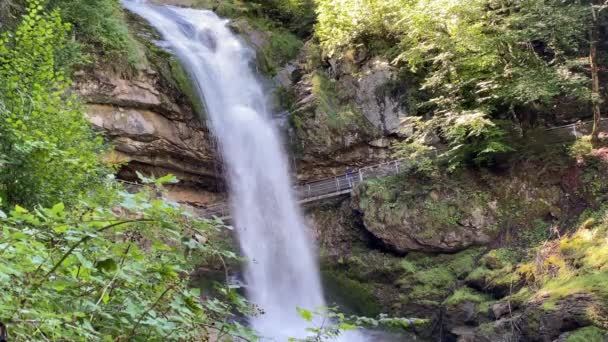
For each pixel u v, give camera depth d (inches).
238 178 822.5
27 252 99.9
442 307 637.3
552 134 786.8
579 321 472.7
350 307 729.6
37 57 370.6
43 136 297.0
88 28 669.3
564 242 610.9
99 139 398.0
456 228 727.1
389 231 754.8
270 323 643.5
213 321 123.0
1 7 538.9
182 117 770.2
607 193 669.9
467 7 781.3
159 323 109.4
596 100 727.7
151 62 761.0
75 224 100.3
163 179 113.6
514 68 761.0
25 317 97.3
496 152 777.6
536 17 783.1
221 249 120.2
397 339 631.8
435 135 857.5
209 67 863.7
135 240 114.9
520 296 561.3
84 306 107.3
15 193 290.0
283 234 828.0
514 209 725.3
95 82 668.7
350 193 836.0
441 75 805.2
